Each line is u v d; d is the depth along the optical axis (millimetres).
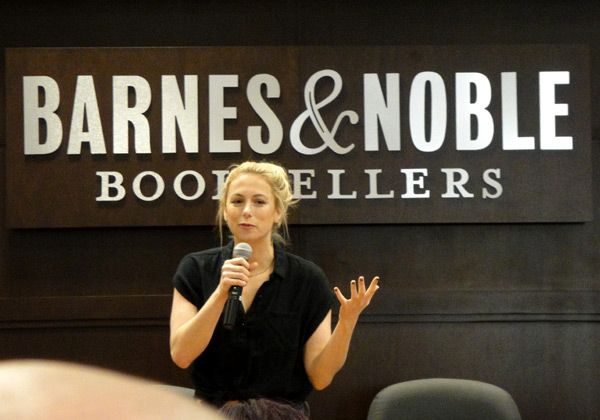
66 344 6598
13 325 6582
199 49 6625
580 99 6645
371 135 6609
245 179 4109
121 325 6586
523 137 6637
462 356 6609
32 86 6582
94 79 6613
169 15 6711
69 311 6578
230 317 3742
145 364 6566
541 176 6637
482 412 5812
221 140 6602
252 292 3998
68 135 6598
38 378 272
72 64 6605
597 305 6617
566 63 6645
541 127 6637
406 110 6645
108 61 6613
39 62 6598
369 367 6594
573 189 6625
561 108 6633
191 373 4145
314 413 6605
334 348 3904
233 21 6715
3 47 6684
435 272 6672
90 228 6664
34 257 6672
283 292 4000
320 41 6730
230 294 3783
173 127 6605
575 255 6707
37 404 257
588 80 6641
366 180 6609
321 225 6668
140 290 6668
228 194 4145
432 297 6578
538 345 6648
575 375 6645
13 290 6652
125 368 6574
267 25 6711
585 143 6637
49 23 6703
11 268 6664
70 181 6594
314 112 6617
